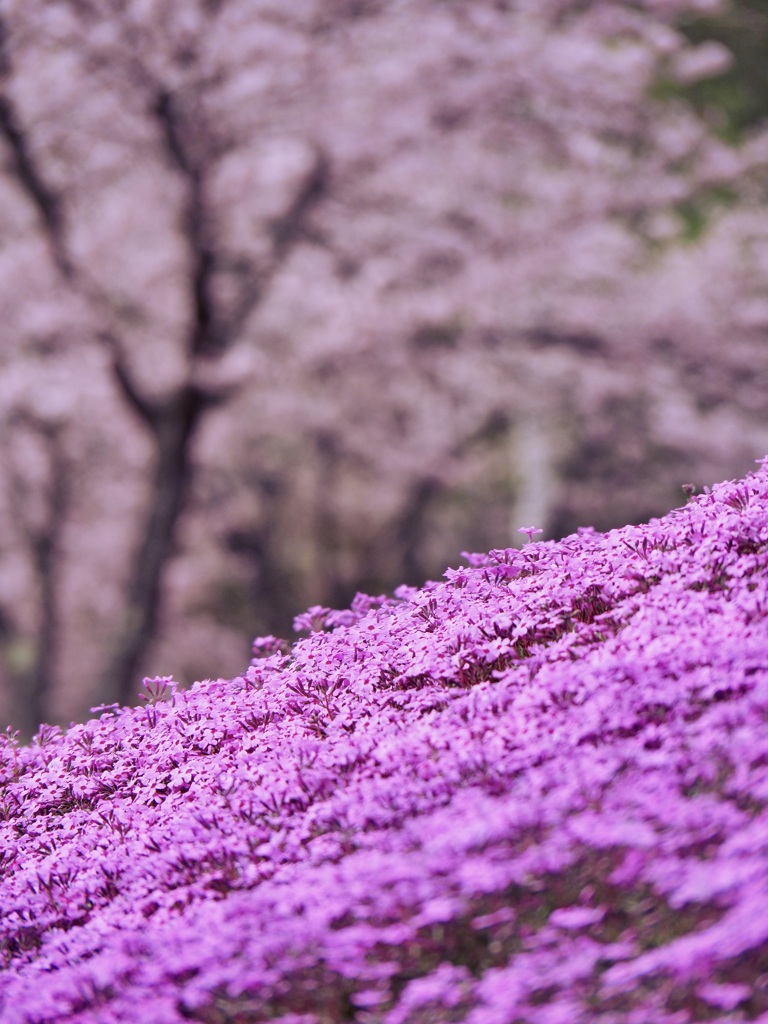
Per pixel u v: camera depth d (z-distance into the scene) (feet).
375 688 11.93
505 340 73.72
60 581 84.33
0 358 71.36
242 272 66.33
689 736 8.55
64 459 80.64
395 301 71.92
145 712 13.43
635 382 76.84
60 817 12.32
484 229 65.98
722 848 7.52
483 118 59.52
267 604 92.48
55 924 10.76
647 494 87.66
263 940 8.07
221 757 11.66
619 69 58.08
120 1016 8.61
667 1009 7.50
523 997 7.58
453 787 9.12
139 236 69.82
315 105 57.11
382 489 92.99
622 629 10.49
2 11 53.06
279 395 81.92
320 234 67.67
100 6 53.57
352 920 8.64
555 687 9.56
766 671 9.17
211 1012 8.64
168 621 87.76
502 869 7.76
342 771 10.16
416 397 81.66
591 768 8.38
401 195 65.82
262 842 9.98
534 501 87.04
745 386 76.38
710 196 71.41
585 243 66.69
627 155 65.46
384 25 55.93
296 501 92.79
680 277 72.49
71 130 58.70
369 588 96.63
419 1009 8.09
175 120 56.70
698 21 71.10
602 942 7.95
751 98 71.56
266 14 54.29
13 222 66.95
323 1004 8.34
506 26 56.44
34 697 78.28
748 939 6.89
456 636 11.24
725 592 10.34
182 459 61.98
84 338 67.31
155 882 10.18
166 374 74.02
